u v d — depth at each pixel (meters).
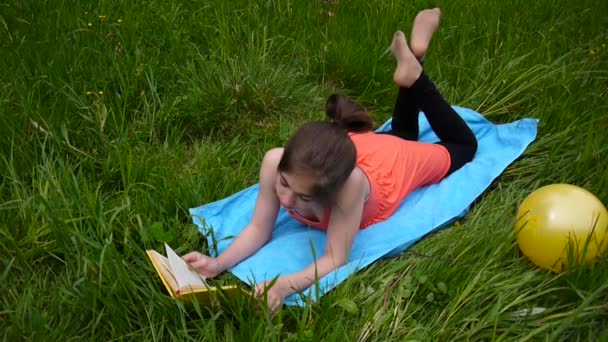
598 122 3.07
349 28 3.90
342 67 3.65
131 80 3.17
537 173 2.87
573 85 3.38
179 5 3.84
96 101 2.96
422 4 4.16
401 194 2.60
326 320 2.03
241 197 2.68
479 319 2.13
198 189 2.64
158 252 2.31
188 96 3.17
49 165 2.49
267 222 2.40
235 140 3.03
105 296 2.04
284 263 2.36
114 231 2.35
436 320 2.09
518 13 4.09
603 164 2.79
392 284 2.24
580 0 4.27
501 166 2.90
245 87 3.28
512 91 3.41
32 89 2.94
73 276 2.15
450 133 2.89
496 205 2.68
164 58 3.43
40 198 2.24
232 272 2.29
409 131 2.98
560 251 2.25
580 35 3.93
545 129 3.13
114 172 2.66
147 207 2.48
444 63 3.64
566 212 2.28
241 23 3.76
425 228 2.54
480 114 3.30
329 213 2.36
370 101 3.54
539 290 2.26
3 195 2.44
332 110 2.16
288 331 2.10
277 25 3.85
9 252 2.18
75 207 2.37
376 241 2.47
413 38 2.87
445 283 2.22
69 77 3.09
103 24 3.54
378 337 2.02
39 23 3.47
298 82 3.50
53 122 2.77
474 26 3.95
